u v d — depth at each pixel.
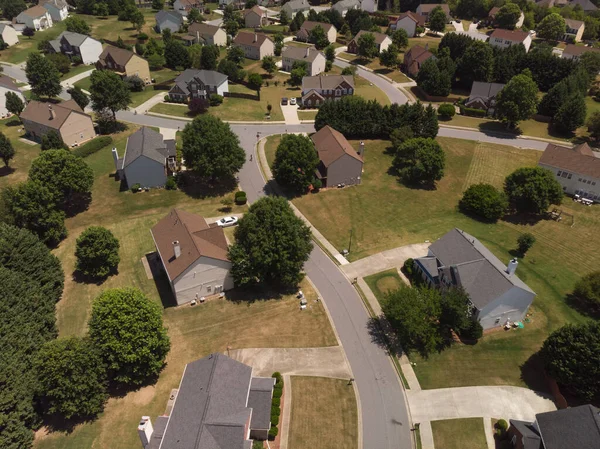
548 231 82.50
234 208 87.12
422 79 141.75
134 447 47.28
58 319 62.53
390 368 56.50
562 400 51.16
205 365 47.56
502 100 117.75
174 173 95.81
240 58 163.00
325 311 64.44
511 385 54.50
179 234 67.06
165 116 125.25
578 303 66.38
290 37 198.75
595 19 196.38
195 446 39.66
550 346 53.22
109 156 103.88
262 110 130.62
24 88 144.50
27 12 196.25
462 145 112.62
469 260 63.56
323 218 84.88
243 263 63.44
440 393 53.53
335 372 55.75
